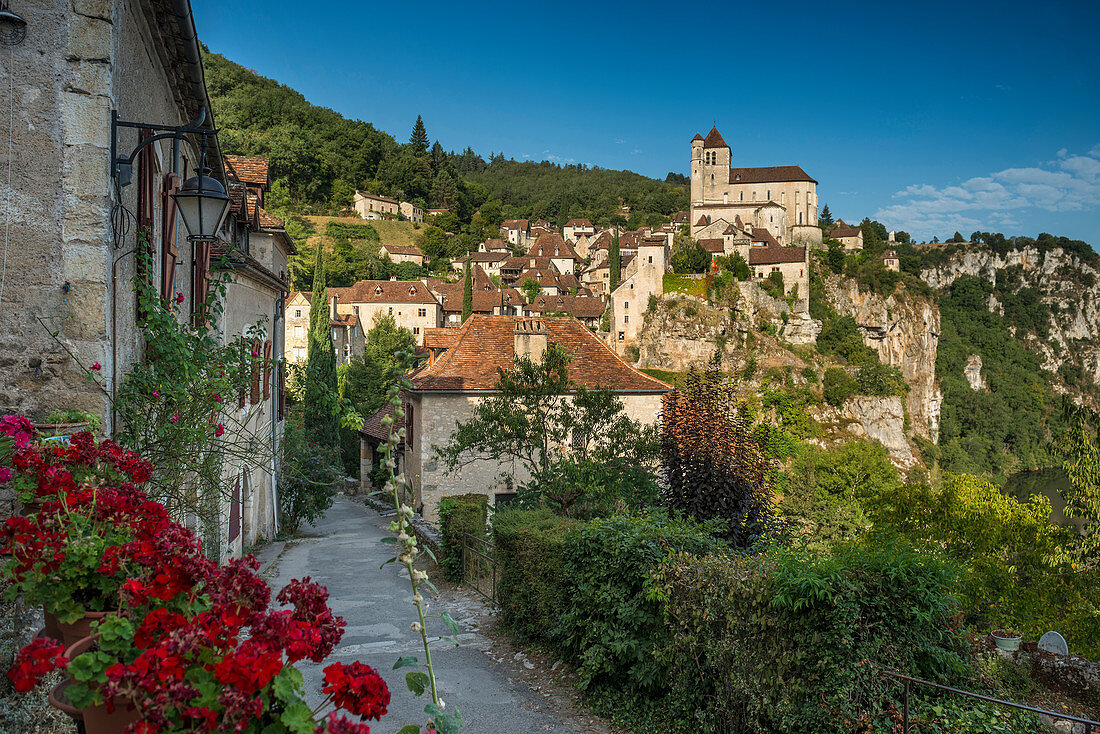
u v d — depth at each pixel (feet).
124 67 20.74
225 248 34.37
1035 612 47.52
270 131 451.12
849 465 93.81
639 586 24.57
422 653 29.99
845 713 17.65
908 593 18.81
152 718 7.47
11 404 18.22
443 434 70.44
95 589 11.16
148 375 21.21
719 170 391.24
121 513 12.00
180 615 8.92
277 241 68.08
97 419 17.61
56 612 10.79
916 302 387.75
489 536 42.06
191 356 23.58
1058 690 24.32
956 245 626.23
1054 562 51.06
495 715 23.66
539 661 29.27
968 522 54.54
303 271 325.62
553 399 51.03
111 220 19.42
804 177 382.83
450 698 24.97
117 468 14.15
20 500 12.85
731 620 20.59
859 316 372.38
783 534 43.88
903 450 309.22
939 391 384.27
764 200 385.91
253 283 54.49
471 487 70.13
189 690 7.68
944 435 372.99
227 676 7.79
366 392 144.25
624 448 47.85
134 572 10.69
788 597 18.99
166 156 27.50
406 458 82.64
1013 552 53.21
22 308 18.35
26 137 18.39
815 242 384.27
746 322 312.50
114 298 20.04
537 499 47.39
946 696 18.49
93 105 18.74
